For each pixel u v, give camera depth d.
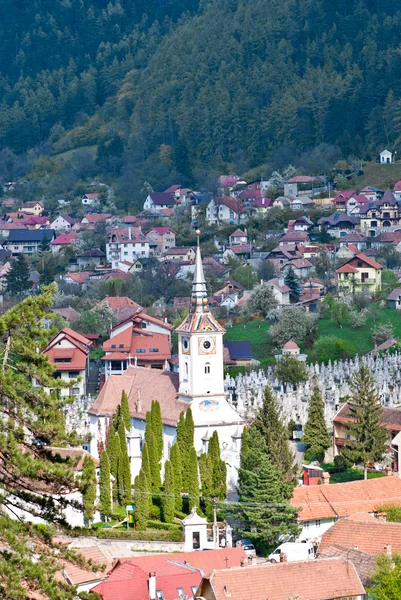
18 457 154.50
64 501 160.38
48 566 155.88
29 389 158.50
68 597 152.50
